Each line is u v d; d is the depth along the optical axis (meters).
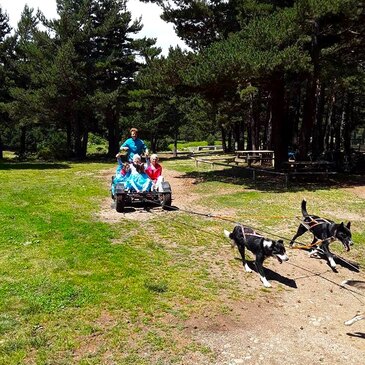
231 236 8.07
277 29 16.34
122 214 11.66
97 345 5.18
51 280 6.89
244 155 30.33
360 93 32.41
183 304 6.34
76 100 31.80
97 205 12.88
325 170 20.11
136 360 4.91
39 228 9.91
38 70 33.19
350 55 20.97
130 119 39.66
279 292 7.05
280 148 21.36
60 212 11.69
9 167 26.50
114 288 6.70
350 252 9.25
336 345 5.50
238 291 6.96
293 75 19.75
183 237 9.70
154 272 7.50
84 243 8.85
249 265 8.16
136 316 5.89
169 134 43.75
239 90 20.19
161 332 5.54
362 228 11.00
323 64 17.67
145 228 10.27
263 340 5.52
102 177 20.59
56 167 26.81
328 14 16.69
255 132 31.31
